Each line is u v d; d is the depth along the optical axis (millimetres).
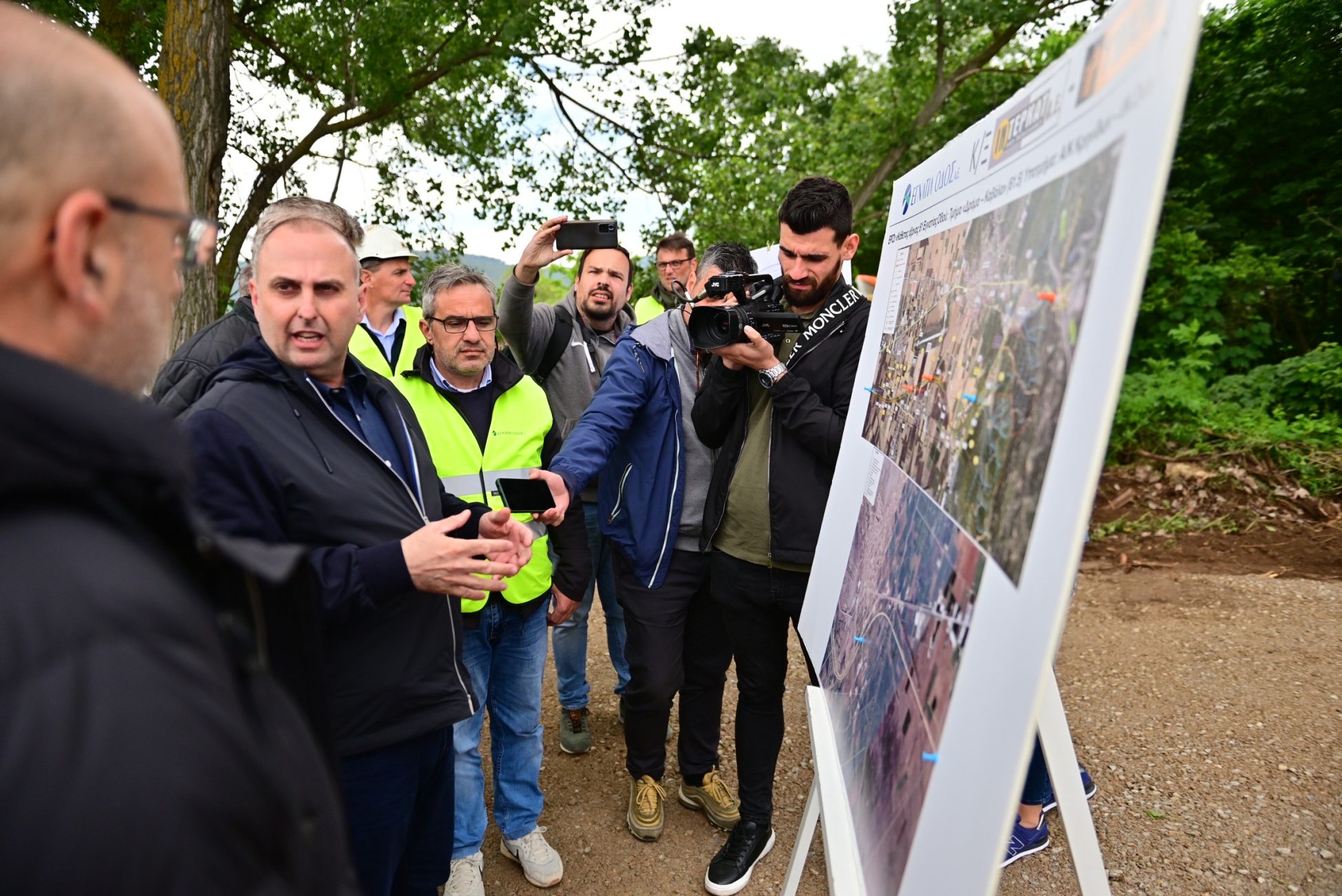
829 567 1961
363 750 1671
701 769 3020
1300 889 2555
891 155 11844
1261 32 9859
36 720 488
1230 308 8945
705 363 2756
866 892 1218
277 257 1618
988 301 1194
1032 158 1095
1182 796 3035
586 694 3490
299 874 622
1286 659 3990
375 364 2936
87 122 612
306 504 1594
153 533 653
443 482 2559
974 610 1012
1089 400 794
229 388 1574
